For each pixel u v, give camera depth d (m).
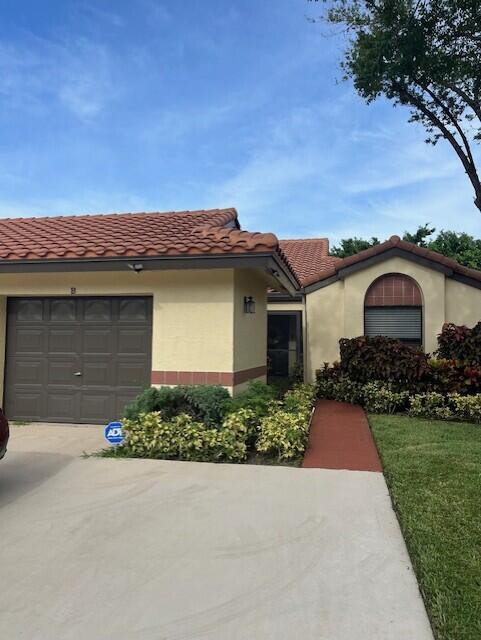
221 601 3.17
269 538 4.07
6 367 9.22
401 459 6.24
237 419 6.71
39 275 8.94
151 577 3.47
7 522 4.41
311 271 16.81
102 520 4.45
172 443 6.59
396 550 3.87
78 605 3.14
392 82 9.74
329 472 5.87
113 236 9.18
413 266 12.56
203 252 7.63
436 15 8.68
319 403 10.98
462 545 3.86
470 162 9.98
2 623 2.95
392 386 10.15
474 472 5.67
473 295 12.34
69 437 7.82
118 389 8.78
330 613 3.04
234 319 8.23
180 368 8.27
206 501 4.92
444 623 2.89
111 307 8.88
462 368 9.73
